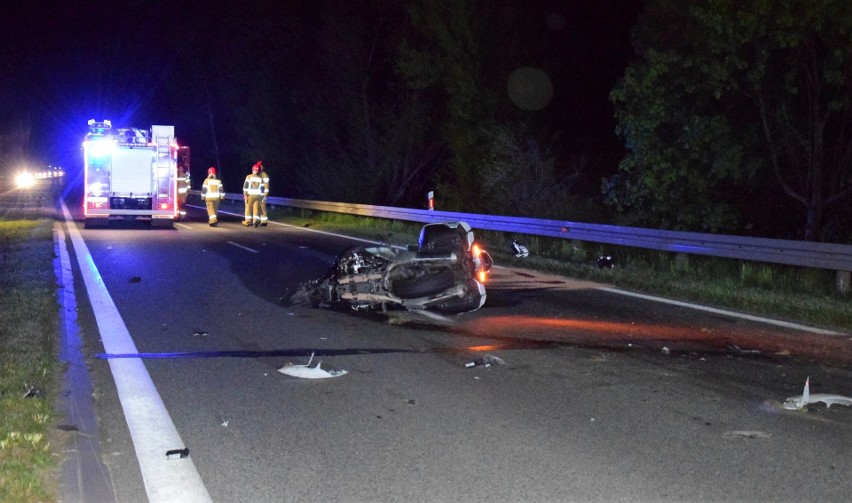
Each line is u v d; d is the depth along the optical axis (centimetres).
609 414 621
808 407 636
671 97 1655
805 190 1625
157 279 1360
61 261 1581
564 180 2448
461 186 2869
